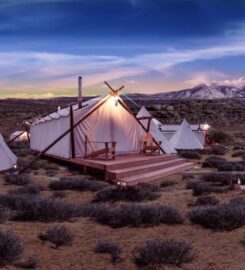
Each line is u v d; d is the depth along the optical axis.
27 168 27.64
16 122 114.94
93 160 21.97
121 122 26.36
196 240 10.77
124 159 22.52
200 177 25.86
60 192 20.27
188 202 18.08
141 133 27.69
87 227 12.35
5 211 13.67
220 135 66.88
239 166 31.28
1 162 27.33
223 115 126.81
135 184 19.09
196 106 133.12
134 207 13.00
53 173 27.38
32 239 10.60
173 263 8.84
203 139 59.97
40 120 36.22
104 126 25.64
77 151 24.50
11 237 9.10
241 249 9.80
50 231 10.55
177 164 27.28
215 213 12.15
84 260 9.19
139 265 8.90
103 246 9.77
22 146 54.16
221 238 10.84
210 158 41.47
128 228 12.14
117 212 13.01
